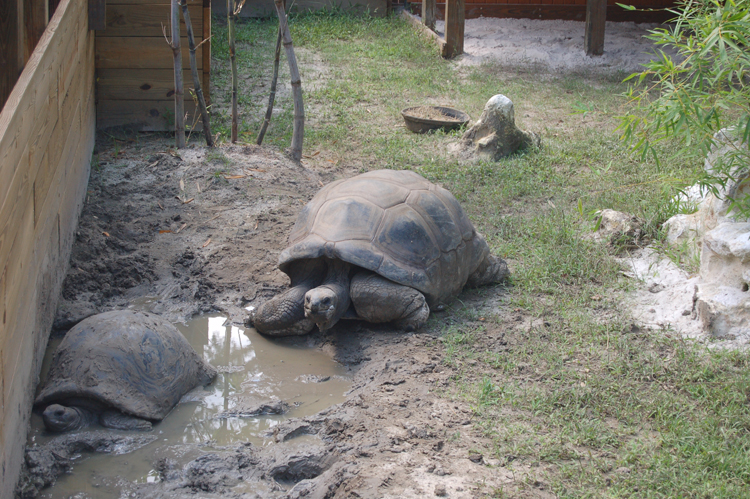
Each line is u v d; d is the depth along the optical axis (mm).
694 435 2949
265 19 14070
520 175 6457
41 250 3396
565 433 2990
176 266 4852
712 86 3619
